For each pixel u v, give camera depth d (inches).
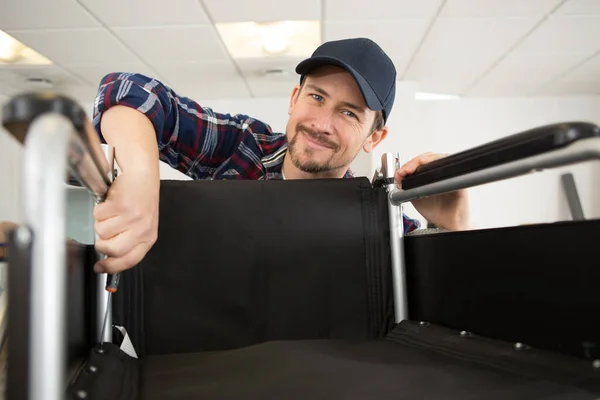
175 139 44.4
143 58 121.5
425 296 30.7
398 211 32.5
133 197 21.2
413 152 164.4
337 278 31.4
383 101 41.4
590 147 15.9
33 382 10.5
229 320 29.9
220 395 18.6
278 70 132.3
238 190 31.5
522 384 18.6
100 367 20.8
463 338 25.5
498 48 118.5
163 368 23.5
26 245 10.6
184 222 30.3
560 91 158.4
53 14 96.1
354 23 103.5
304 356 24.4
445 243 28.6
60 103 11.0
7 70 127.3
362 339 29.6
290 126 43.0
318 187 32.4
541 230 21.8
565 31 108.0
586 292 19.5
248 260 30.6
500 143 19.7
